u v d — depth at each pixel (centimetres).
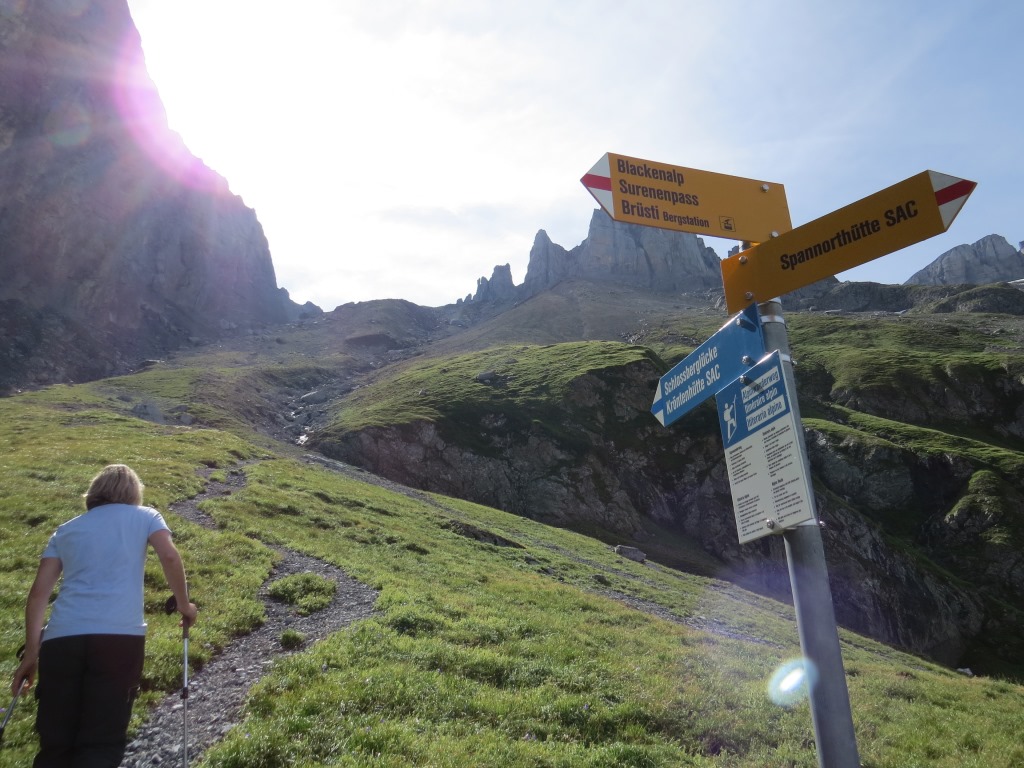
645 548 8488
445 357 19775
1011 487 9412
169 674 1131
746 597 5469
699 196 618
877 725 1524
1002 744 1431
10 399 9475
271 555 2262
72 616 612
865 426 11962
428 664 1354
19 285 19388
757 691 1495
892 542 8350
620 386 11650
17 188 19900
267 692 1088
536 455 9981
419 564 2802
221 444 5538
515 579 2880
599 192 584
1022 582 8144
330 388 17650
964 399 13162
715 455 9856
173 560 686
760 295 573
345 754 873
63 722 586
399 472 9612
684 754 1120
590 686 1368
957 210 464
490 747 970
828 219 535
